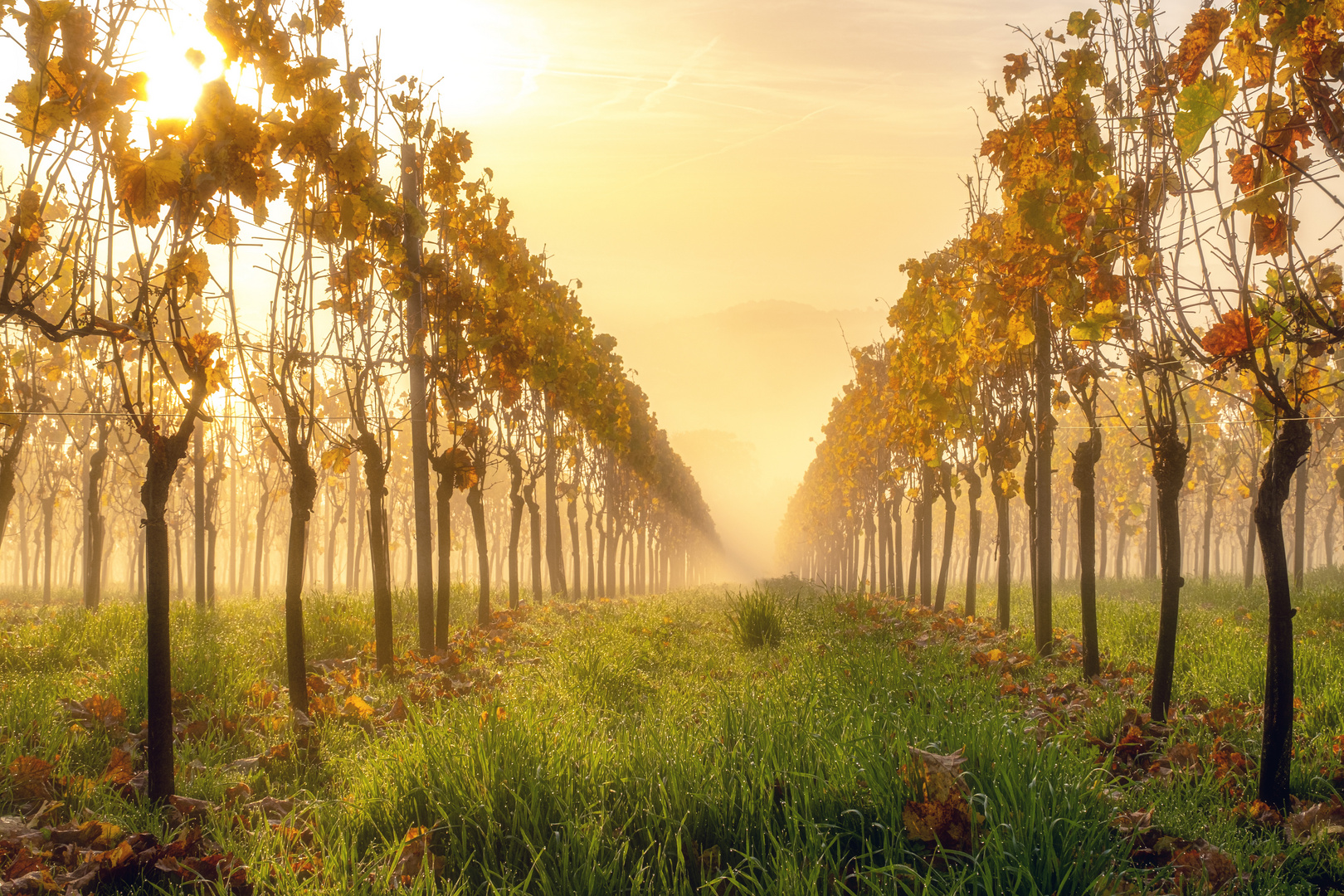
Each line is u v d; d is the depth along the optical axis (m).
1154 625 10.48
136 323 4.33
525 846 3.42
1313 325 4.07
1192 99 4.12
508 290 11.56
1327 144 3.77
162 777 4.30
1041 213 6.85
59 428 19.89
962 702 5.36
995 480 12.16
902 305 13.45
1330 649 7.89
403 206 8.41
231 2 5.23
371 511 8.94
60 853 3.52
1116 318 5.84
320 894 3.09
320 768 5.08
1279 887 3.32
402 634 11.10
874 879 2.98
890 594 21.64
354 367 9.09
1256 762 4.72
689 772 3.80
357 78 7.65
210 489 18.38
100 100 4.02
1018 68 8.25
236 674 6.75
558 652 9.09
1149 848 3.66
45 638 8.04
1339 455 17.05
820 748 3.97
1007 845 3.10
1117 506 25.88
